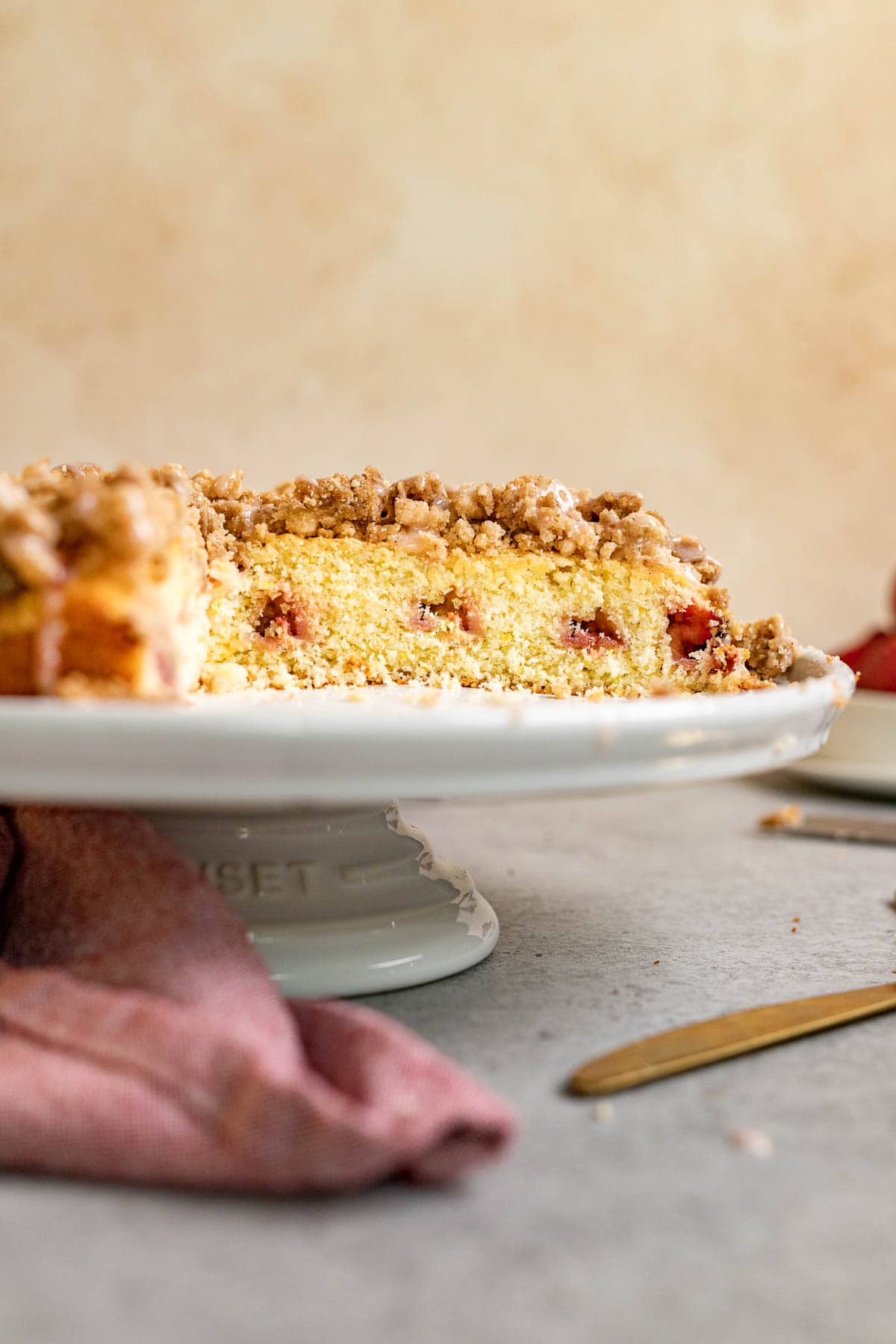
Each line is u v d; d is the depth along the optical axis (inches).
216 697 23.6
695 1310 14.9
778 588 49.4
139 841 20.3
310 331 48.4
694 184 48.0
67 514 20.2
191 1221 16.5
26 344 47.9
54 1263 15.4
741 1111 18.8
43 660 20.1
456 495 25.8
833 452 48.8
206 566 24.3
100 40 46.9
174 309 48.2
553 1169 17.9
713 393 48.7
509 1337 14.2
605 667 25.5
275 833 21.6
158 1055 17.8
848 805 31.6
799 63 47.6
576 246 48.2
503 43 47.5
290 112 47.6
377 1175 16.8
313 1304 14.7
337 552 25.2
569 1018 20.5
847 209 48.0
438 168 47.9
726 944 23.0
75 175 47.5
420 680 25.5
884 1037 20.3
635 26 47.4
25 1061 18.0
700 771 20.1
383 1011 20.6
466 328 48.4
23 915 20.1
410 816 30.5
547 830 29.3
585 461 48.9
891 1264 16.0
